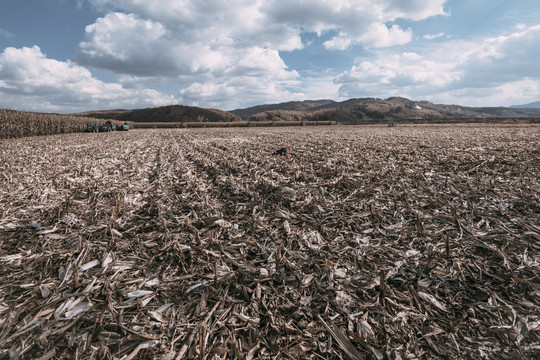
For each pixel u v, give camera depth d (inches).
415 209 193.0
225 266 127.4
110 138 1009.5
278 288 114.7
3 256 136.7
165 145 713.0
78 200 227.1
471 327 92.4
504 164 322.3
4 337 88.1
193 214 194.9
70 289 112.9
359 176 289.7
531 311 96.3
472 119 2556.6
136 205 213.8
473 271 122.0
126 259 136.9
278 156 453.1
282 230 169.3
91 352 83.4
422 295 106.1
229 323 96.2
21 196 231.6
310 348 86.5
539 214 173.6
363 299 107.4
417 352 84.4
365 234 161.5
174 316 99.0
